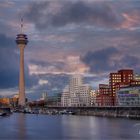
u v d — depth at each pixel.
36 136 184.25
